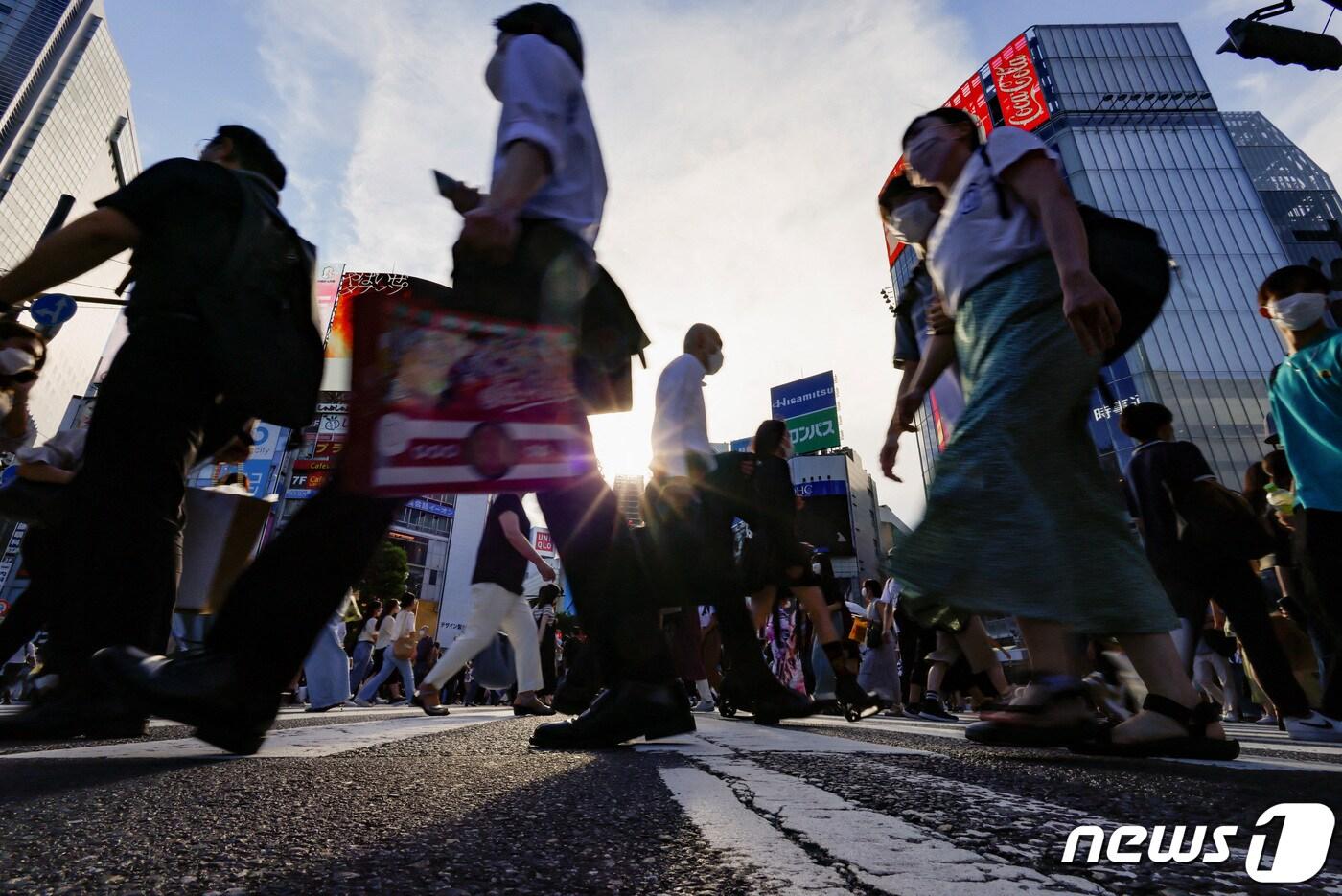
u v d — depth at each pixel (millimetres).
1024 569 1577
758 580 4133
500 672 5211
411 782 1036
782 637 6559
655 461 3590
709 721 3939
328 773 1108
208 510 2381
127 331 1865
